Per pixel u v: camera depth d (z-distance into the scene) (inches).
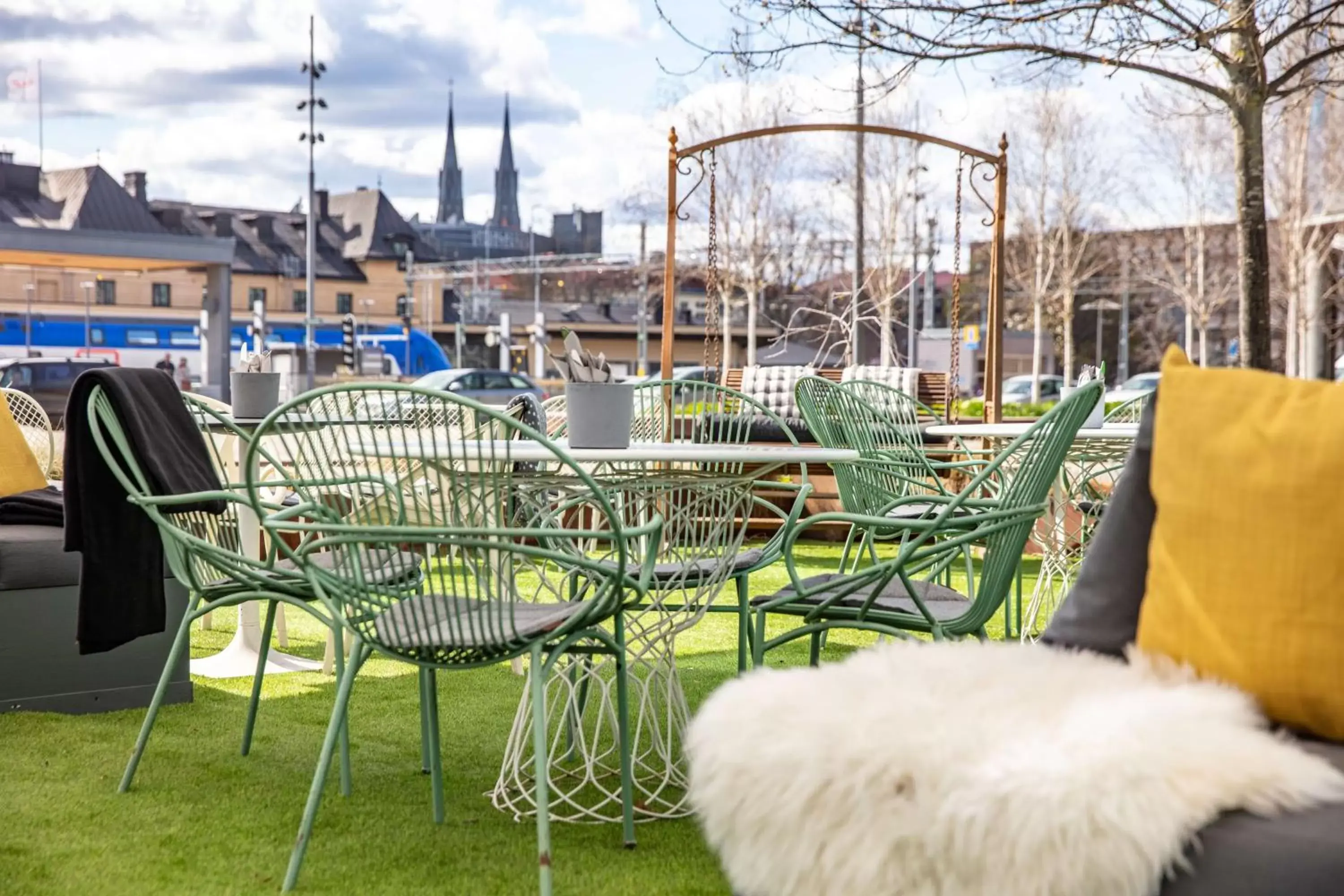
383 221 3105.3
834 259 1116.5
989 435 180.7
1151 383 1251.8
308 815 90.8
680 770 114.2
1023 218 1371.8
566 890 90.4
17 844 98.4
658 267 1850.4
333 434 95.7
